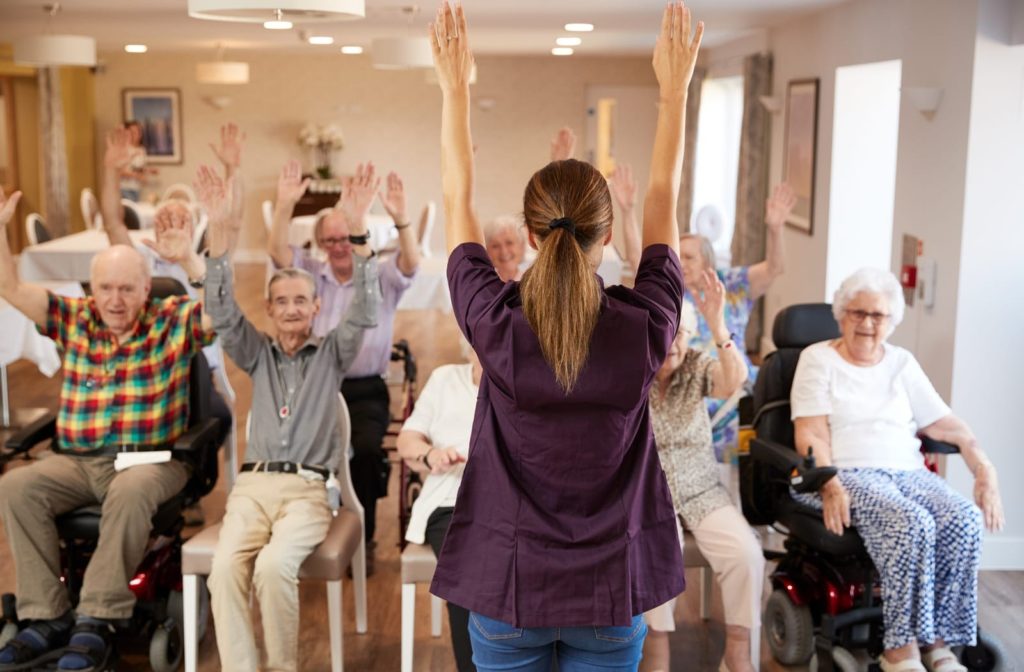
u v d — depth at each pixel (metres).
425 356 8.24
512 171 13.15
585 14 6.49
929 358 4.70
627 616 1.69
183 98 13.19
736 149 10.88
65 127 12.64
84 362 3.63
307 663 3.60
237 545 3.28
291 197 4.57
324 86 13.21
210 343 3.69
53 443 3.67
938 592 3.33
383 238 10.16
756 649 3.30
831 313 3.80
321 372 3.58
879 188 6.61
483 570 1.70
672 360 3.40
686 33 1.74
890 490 3.37
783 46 7.71
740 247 8.25
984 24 4.30
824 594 3.48
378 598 4.09
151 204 11.55
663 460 3.41
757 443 3.59
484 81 12.95
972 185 4.38
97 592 3.36
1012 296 4.42
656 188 1.75
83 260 7.73
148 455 3.52
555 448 1.65
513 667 1.79
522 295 1.59
